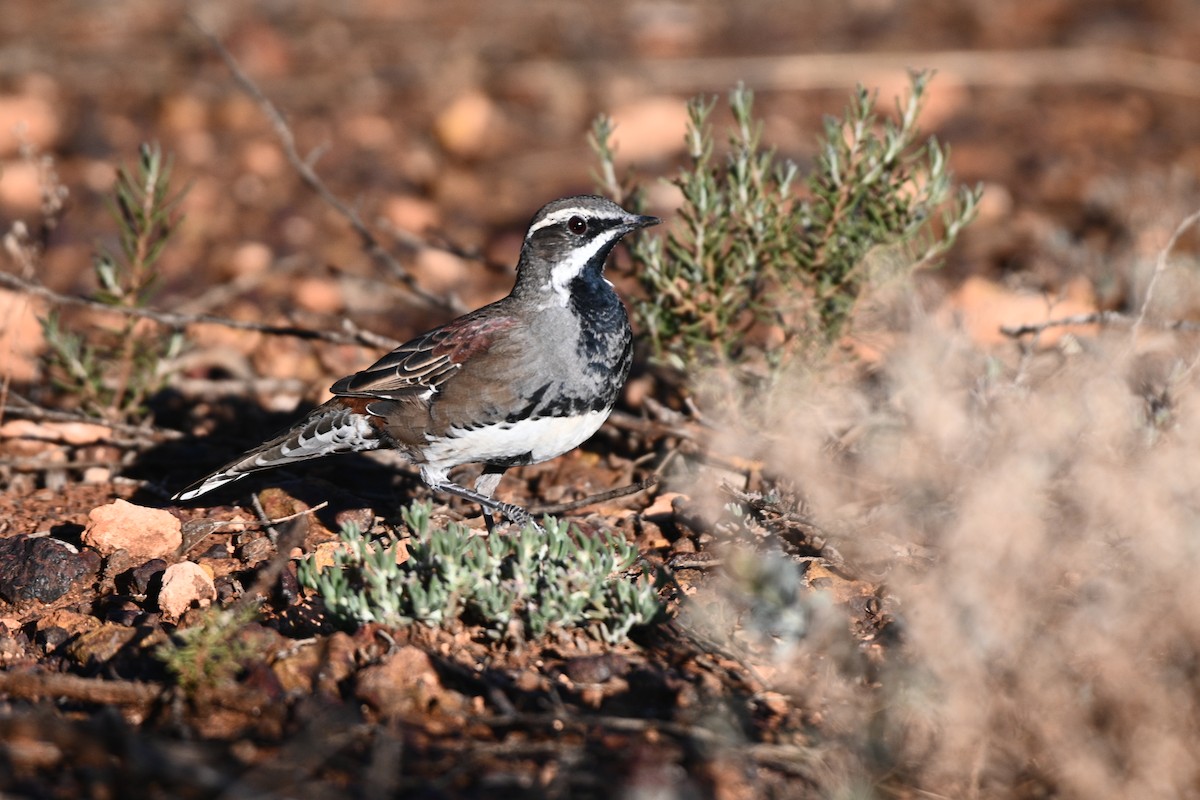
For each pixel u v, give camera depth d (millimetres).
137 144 22875
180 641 9430
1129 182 19906
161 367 14859
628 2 28891
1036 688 8102
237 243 20172
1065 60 25109
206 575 10492
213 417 15023
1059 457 9516
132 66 25094
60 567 10812
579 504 12398
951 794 8133
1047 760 8180
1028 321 15648
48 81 24453
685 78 24938
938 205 12781
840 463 11625
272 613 10195
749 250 12797
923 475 10172
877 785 8156
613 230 11547
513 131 23828
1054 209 20125
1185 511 8523
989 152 22188
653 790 7707
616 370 11727
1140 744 7852
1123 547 9062
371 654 9250
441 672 9156
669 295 13156
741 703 8766
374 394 11547
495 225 20859
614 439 14211
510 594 9617
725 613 9852
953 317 12273
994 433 10211
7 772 7906
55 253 19562
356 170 22453
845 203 12672
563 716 8586
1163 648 8531
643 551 11516
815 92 24641
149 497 12953
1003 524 8305
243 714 8625
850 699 8750
